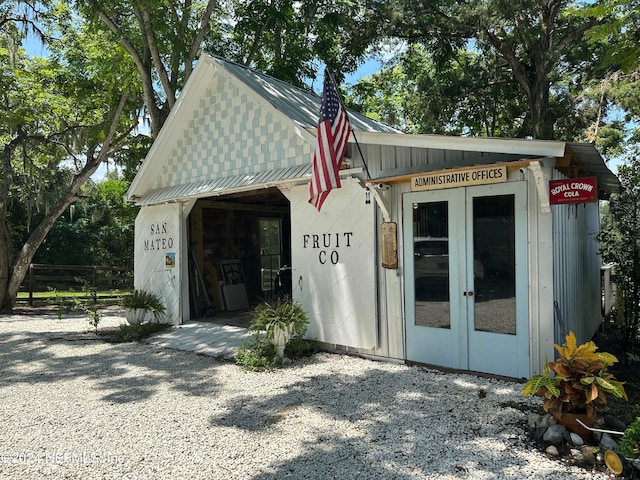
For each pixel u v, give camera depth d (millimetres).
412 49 18422
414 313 6641
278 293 12641
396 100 24609
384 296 6961
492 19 13875
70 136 17312
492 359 5906
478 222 6000
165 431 4699
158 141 10250
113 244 27344
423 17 15797
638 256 7285
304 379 6301
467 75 18031
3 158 15742
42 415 5223
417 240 6578
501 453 3953
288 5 16078
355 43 17078
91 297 13047
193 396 5793
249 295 12977
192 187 9734
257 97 8273
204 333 9195
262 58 18641
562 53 15492
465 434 4363
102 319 12547
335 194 7477
